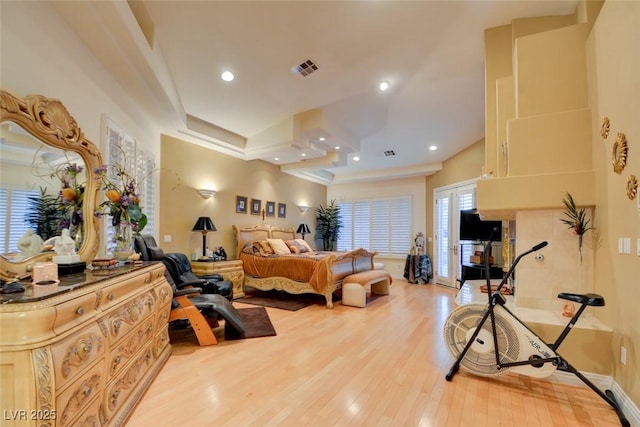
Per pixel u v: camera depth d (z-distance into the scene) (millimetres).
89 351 1511
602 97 2398
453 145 6070
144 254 3016
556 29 2773
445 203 6977
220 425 1879
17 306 1220
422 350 3100
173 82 3631
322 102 4336
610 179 2297
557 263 2764
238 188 6039
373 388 2340
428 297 5648
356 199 8891
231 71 3521
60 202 2131
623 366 2102
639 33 1895
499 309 2459
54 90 2090
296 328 3789
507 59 3045
